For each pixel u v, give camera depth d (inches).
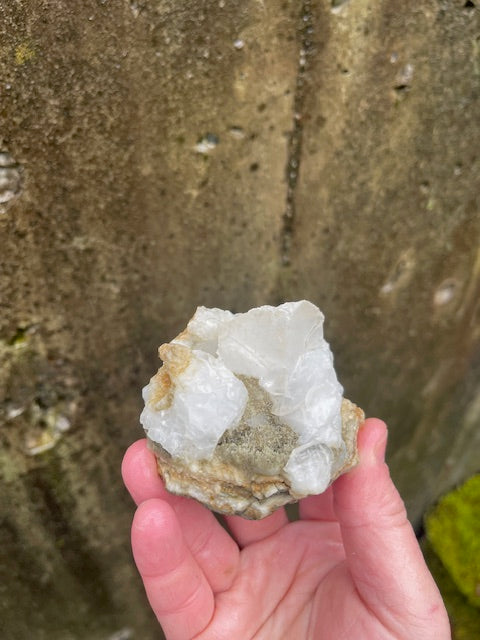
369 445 6.9
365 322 11.0
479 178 9.9
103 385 9.3
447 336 12.2
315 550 8.3
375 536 6.8
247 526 8.4
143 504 6.8
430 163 9.5
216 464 6.4
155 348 9.5
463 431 14.4
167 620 7.4
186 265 9.0
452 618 12.9
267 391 6.7
